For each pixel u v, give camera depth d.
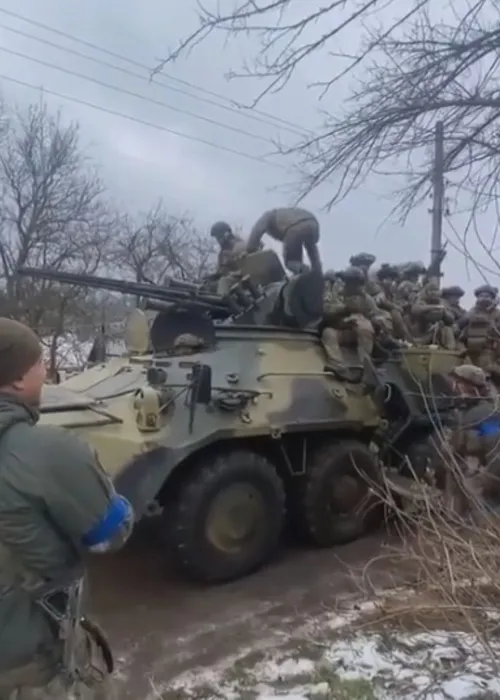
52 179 24.78
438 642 4.27
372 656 4.21
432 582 4.43
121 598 5.47
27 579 2.28
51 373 10.62
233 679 4.13
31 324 21.33
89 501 2.29
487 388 6.94
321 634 4.71
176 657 4.46
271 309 7.20
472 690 3.66
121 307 21.58
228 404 5.79
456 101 3.78
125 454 5.17
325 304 7.38
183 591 5.61
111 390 6.10
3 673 2.28
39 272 7.06
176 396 5.66
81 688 2.43
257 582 5.81
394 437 7.25
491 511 4.89
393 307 8.84
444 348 8.65
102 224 26.98
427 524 5.54
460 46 3.66
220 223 8.34
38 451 2.28
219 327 6.93
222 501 5.67
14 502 2.24
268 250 7.77
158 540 6.19
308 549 6.64
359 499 6.86
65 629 2.34
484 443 5.98
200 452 5.77
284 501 6.16
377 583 5.64
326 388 6.74
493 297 8.66
